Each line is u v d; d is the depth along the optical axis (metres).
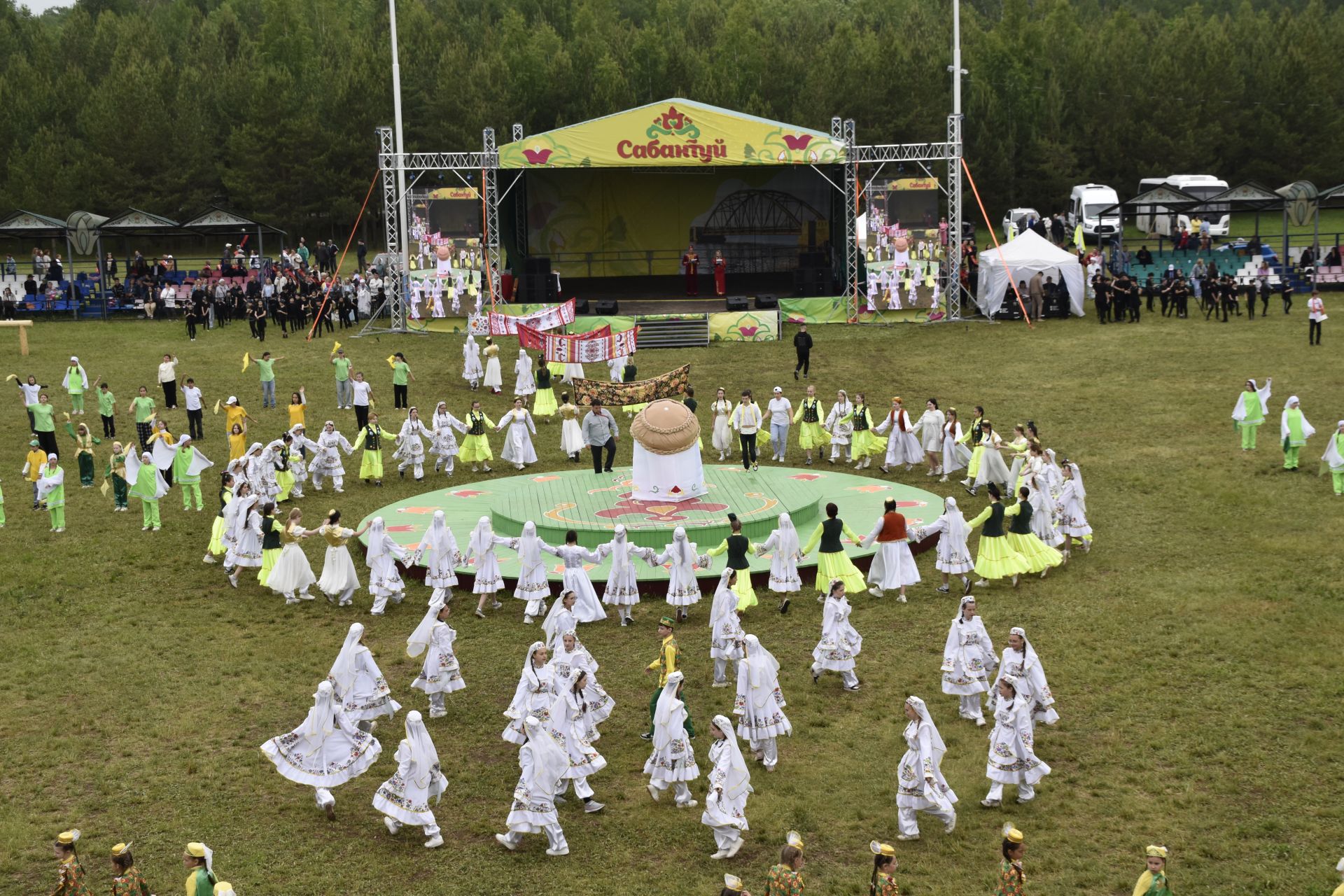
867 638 19.95
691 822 14.64
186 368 41.44
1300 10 122.56
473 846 14.23
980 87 76.44
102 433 34.41
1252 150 78.75
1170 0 126.81
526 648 19.89
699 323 45.31
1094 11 110.19
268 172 72.69
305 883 13.49
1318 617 19.89
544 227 56.69
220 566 24.11
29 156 72.06
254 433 33.72
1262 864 13.38
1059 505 23.39
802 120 75.25
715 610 18.33
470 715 17.52
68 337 47.53
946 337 45.06
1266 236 69.19
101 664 19.36
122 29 91.62
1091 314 48.91
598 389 29.06
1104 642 19.34
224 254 60.88
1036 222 60.19
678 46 82.19
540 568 21.08
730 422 29.95
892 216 47.41
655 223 57.00
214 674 18.95
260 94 72.25
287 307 47.47
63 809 15.07
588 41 83.50
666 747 14.87
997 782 14.70
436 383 39.44
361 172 73.31
